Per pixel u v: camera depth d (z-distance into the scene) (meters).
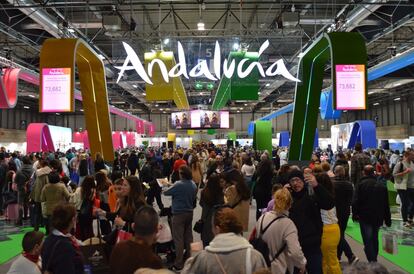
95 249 3.55
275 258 2.96
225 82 13.10
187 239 5.19
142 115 44.50
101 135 9.01
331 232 3.99
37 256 2.95
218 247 2.18
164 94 9.69
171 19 14.76
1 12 12.23
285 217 3.05
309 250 3.55
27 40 14.94
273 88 24.23
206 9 13.71
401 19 12.56
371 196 4.83
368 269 1.23
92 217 4.72
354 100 7.17
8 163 9.66
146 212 2.32
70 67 7.10
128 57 9.05
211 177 4.50
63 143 23.08
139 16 14.39
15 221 8.59
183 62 9.48
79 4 11.48
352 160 8.38
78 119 41.38
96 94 8.91
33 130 15.88
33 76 14.90
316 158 9.44
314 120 9.11
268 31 12.94
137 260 2.12
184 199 5.10
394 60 13.19
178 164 8.97
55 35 13.20
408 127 29.50
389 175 10.15
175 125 27.34
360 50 7.24
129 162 14.05
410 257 5.70
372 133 15.16
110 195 5.07
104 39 17.20
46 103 7.07
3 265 5.56
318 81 9.05
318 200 3.60
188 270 2.22
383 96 31.25
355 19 11.95
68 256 2.70
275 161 13.92
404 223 7.84
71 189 7.13
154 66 9.72
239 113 44.16
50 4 11.61
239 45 11.64
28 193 8.49
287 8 13.25
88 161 12.08
